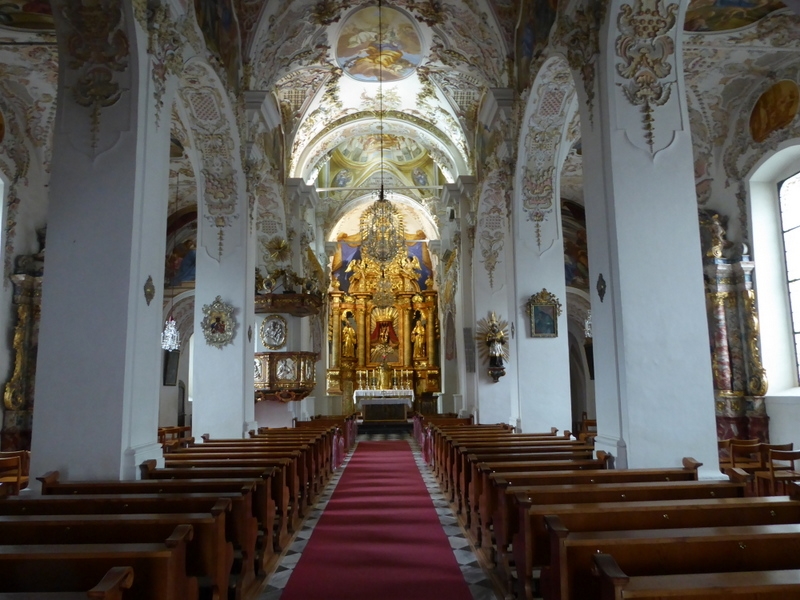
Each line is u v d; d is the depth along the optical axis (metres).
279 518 6.71
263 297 16.34
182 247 21.23
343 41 14.72
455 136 18.58
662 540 3.31
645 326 6.78
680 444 6.62
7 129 13.35
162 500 4.85
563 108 10.74
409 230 30.80
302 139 18.61
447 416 19.72
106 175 6.77
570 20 8.14
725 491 5.21
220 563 4.41
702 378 6.72
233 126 11.25
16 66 11.99
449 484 9.60
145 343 6.95
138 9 6.91
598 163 7.37
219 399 11.41
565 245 21.66
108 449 6.36
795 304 12.68
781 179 12.89
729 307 13.18
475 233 16.69
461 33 13.59
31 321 13.75
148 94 7.11
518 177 11.66
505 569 5.36
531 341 11.61
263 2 11.71
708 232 13.33
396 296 30.97
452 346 25.34
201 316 11.58
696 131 13.62
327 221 25.23
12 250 13.56
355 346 30.84
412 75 16.45
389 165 24.47
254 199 12.38
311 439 10.01
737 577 2.67
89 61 6.93
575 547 3.34
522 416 11.41
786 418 12.17
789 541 3.34
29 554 3.19
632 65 7.20
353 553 6.55
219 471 6.41
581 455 7.67
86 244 6.66
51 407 6.43
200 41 9.27
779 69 12.09
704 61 11.80
